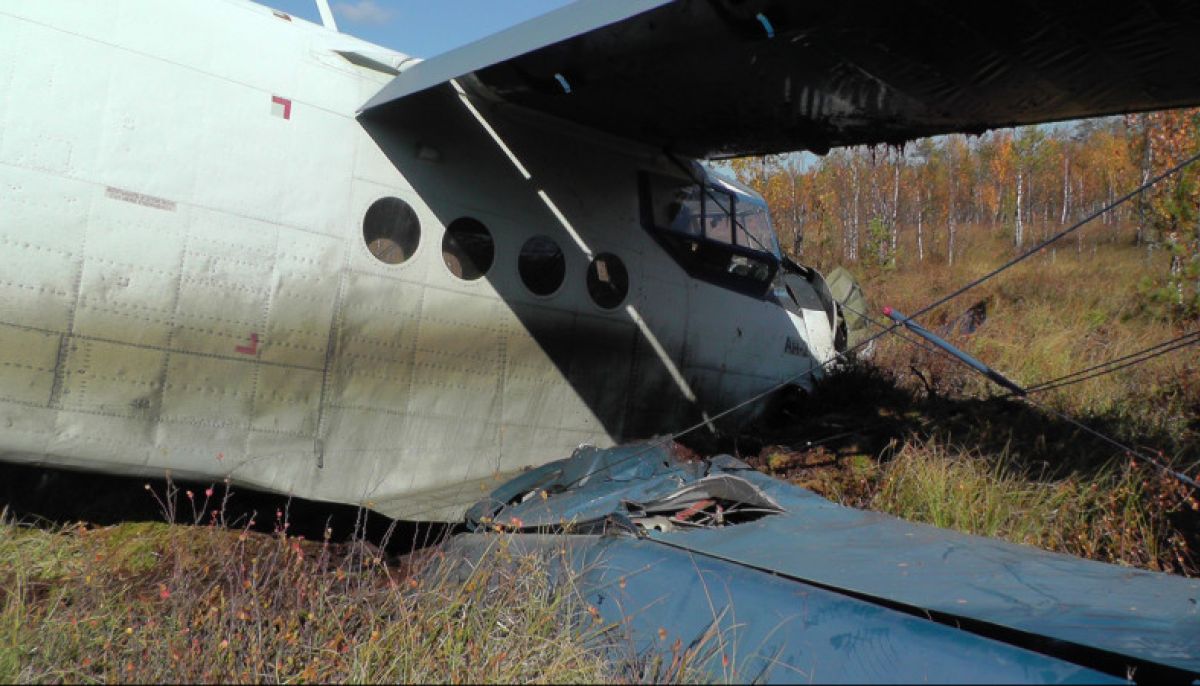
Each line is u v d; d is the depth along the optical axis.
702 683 2.34
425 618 2.80
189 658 2.62
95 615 3.04
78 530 4.21
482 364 5.38
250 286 4.47
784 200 26.66
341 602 3.02
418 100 5.13
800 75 4.90
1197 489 4.33
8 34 3.87
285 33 4.79
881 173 30.66
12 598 3.20
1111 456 5.11
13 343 3.87
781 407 7.65
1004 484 4.88
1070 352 8.95
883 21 4.12
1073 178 35.50
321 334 4.71
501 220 5.46
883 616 2.38
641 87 5.17
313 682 2.51
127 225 4.12
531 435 5.69
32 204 3.89
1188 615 2.52
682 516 3.79
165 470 4.30
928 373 8.20
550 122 5.80
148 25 4.25
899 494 5.01
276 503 5.02
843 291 11.21
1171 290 10.89
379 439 4.98
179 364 4.29
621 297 6.16
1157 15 3.89
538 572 3.05
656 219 6.46
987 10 3.99
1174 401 6.59
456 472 5.34
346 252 4.79
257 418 4.54
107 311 4.08
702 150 6.50
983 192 36.38
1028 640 2.53
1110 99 5.00
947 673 2.06
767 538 3.24
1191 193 12.44
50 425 3.99
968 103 5.26
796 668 2.26
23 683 2.56
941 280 17.25
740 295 7.14
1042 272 16.20
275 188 4.55
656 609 2.78
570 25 4.00
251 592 2.99
